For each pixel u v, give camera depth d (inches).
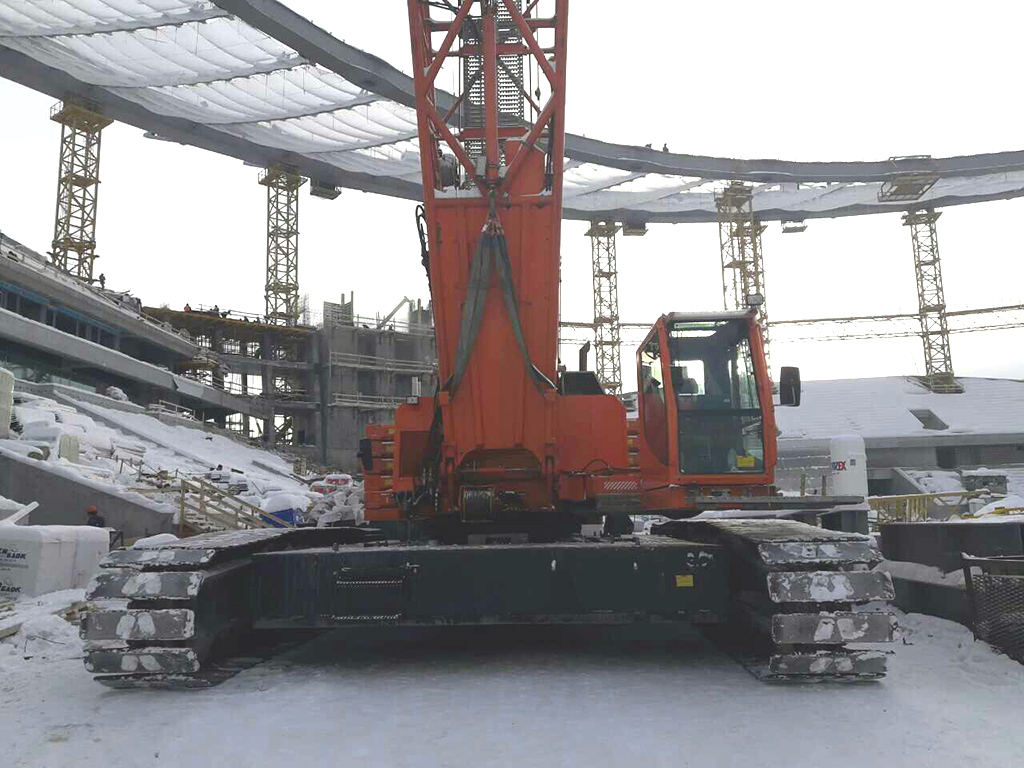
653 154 2780.5
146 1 1791.3
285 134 2576.3
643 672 262.2
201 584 238.1
